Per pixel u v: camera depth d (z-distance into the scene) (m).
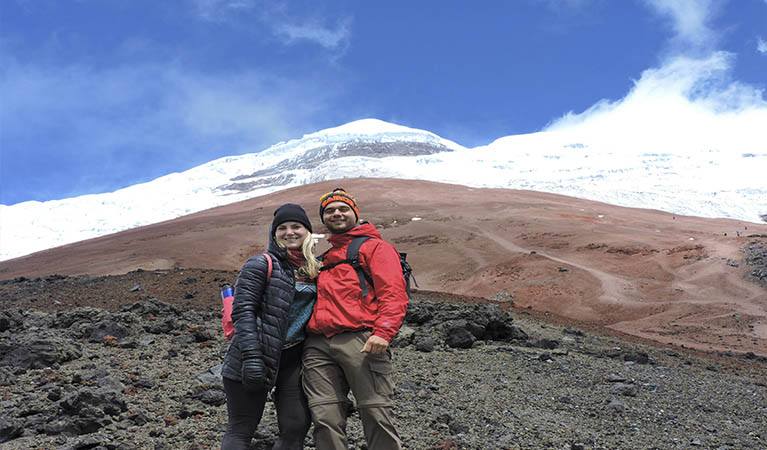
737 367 10.49
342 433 3.08
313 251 3.25
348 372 3.09
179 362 6.61
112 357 6.75
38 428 4.28
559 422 5.43
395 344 8.40
